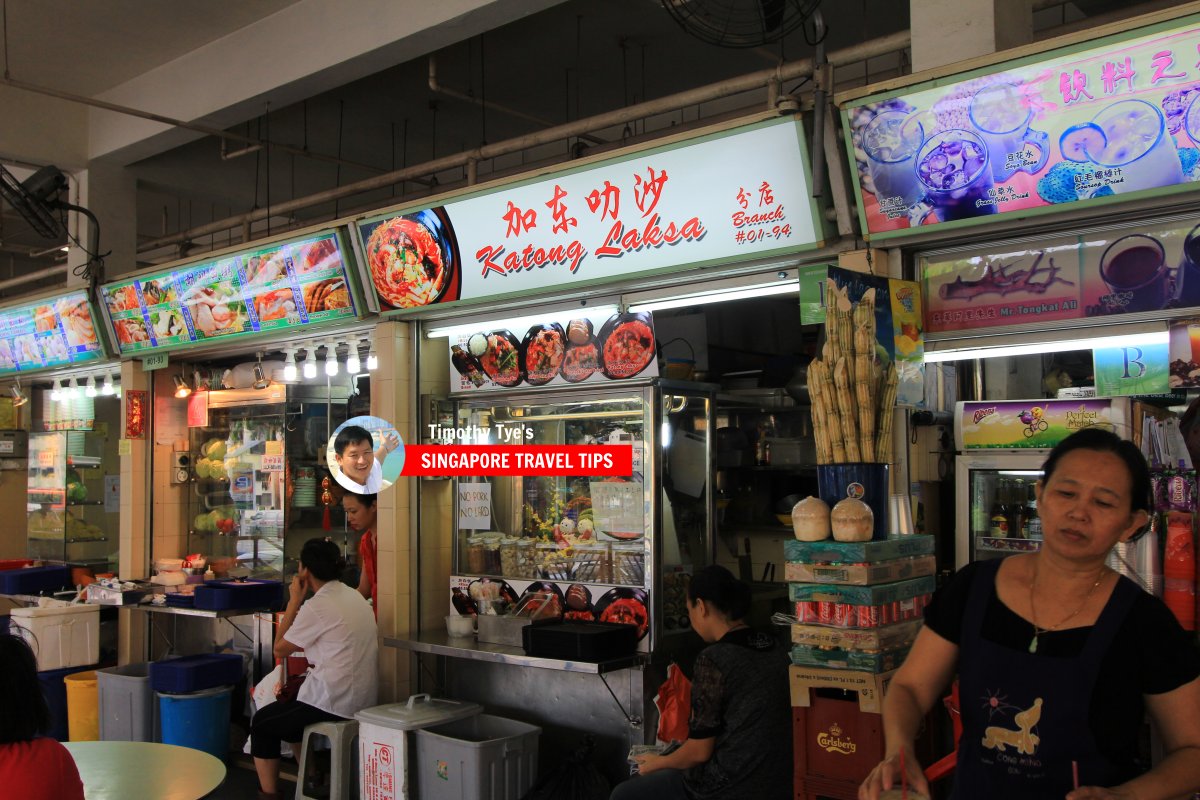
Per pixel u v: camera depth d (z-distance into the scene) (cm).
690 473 515
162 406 756
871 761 325
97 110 758
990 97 336
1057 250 366
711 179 415
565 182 461
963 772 199
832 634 331
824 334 398
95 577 773
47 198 697
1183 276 341
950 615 208
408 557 558
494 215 494
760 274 434
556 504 528
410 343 571
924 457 427
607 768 490
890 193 367
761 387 616
